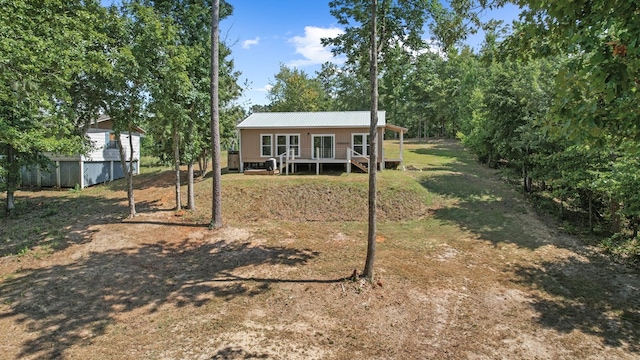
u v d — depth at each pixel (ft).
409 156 96.17
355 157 72.54
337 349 20.12
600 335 22.40
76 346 20.30
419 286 28.22
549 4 11.32
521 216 47.14
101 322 22.95
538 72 53.78
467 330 22.48
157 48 39.75
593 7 10.25
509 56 16.30
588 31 10.78
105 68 35.53
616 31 10.84
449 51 24.36
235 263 32.86
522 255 35.70
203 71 46.93
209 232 41.01
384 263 32.50
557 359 19.81
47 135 42.91
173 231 41.24
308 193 52.65
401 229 42.68
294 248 36.47
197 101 47.19
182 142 49.57
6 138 37.22
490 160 81.10
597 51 10.02
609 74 9.69
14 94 29.48
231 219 46.26
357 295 26.37
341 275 29.76
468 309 25.16
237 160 78.74
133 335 21.43
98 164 75.20
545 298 27.27
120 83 39.11
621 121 10.73
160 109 41.78
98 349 20.03
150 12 39.17
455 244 38.01
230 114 68.90
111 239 38.73
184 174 80.38
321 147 73.97
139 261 33.35
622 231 41.86
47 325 22.62
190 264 32.83
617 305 26.45
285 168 73.56
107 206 53.57
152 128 48.01
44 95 31.30
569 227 43.73
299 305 25.07
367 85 161.17
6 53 25.77
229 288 27.76
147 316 23.71
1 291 27.63
